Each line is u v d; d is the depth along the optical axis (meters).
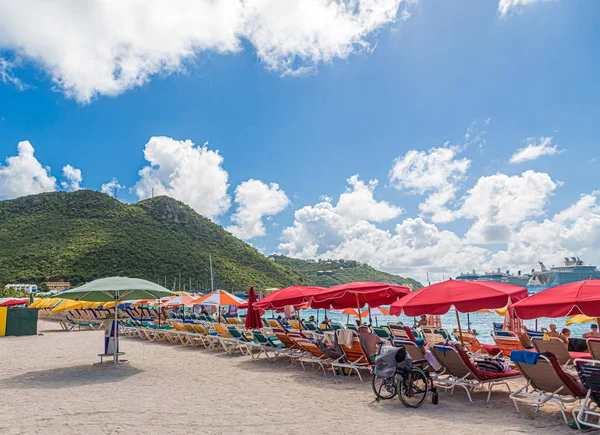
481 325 38.25
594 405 6.38
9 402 6.98
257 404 6.77
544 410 6.24
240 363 11.09
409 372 6.61
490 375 6.82
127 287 10.14
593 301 6.11
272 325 13.14
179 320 17.67
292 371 9.84
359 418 5.94
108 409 6.46
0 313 19.80
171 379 8.96
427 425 5.57
